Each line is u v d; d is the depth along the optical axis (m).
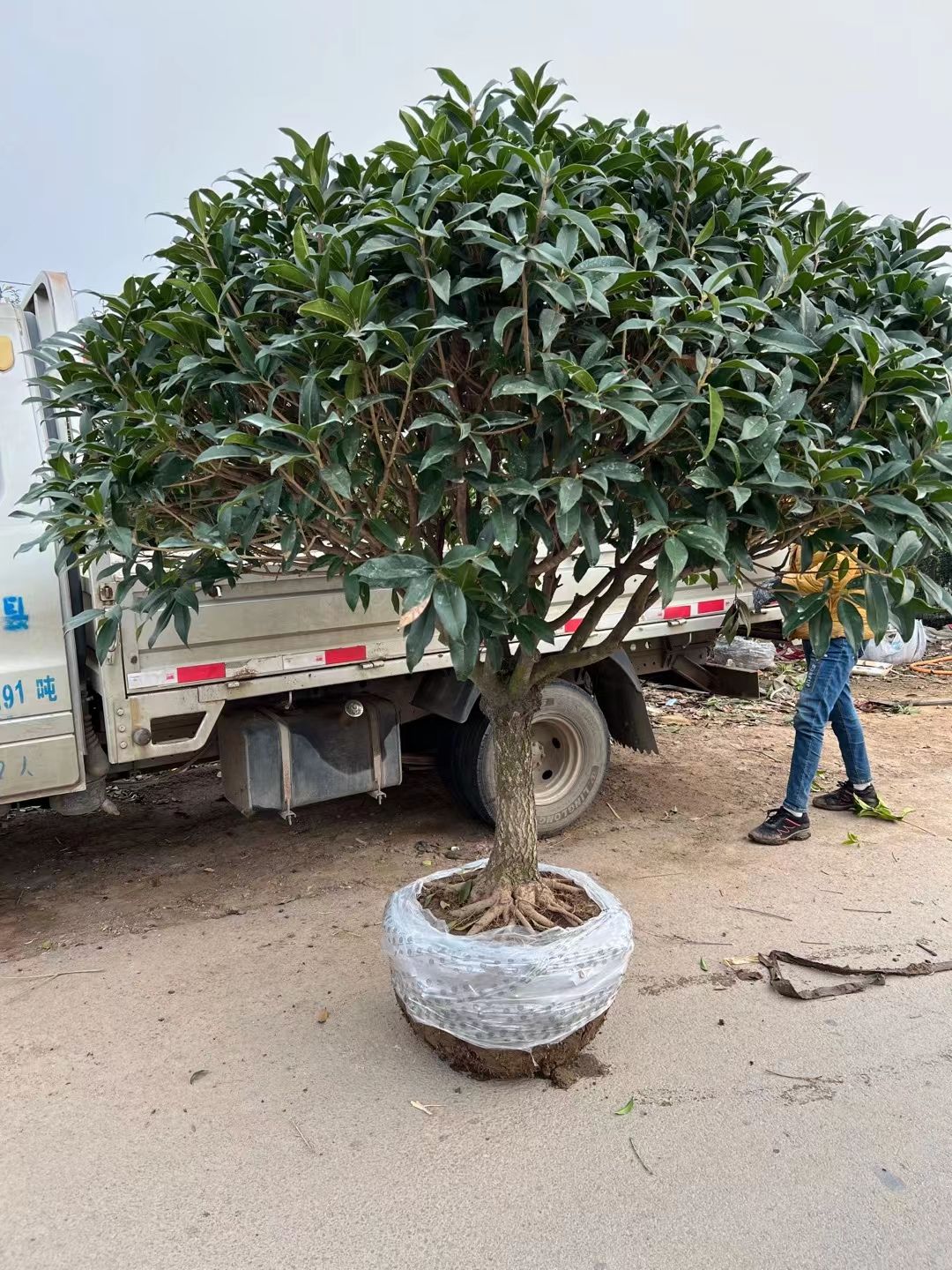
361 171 2.46
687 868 4.53
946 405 2.30
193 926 4.03
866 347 2.26
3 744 3.84
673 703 8.07
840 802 5.31
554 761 5.04
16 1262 2.22
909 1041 3.07
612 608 5.22
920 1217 2.33
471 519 2.64
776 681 8.68
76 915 4.18
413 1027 2.89
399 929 2.81
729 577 2.39
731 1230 2.28
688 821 5.21
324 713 4.58
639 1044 3.04
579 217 2.10
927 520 2.29
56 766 3.96
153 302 2.71
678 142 2.49
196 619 4.03
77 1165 2.53
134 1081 2.90
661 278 2.16
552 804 4.96
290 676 4.33
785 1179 2.45
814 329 2.40
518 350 2.29
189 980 3.54
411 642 2.12
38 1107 2.78
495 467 2.53
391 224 2.08
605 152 2.37
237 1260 2.21
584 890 3.08
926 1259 2.20
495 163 2.20
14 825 5.39
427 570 2.09
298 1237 2.28
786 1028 3.14
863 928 3.87
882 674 9.02
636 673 5.53
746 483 2.19
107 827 5.34
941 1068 2.93
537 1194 2.40
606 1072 2.90
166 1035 3.15
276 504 2.27
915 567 2.38
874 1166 2.50
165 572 2.99
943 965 3.53
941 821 5.11
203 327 2.32
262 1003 3.35
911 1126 2.65
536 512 2.34
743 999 3.32
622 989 3.39
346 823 5.33
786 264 2.40
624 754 6.54
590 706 5.05
